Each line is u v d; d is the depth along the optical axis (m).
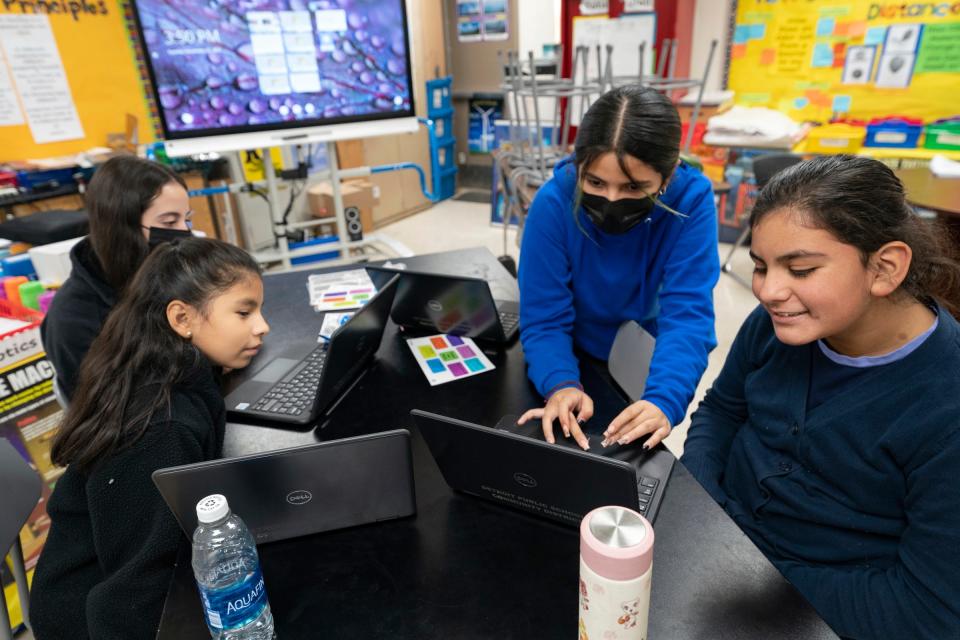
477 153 5.77
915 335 0.79
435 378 1.26
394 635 0.70
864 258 0.72
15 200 2.72
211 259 0.96
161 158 3.27
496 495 0.88
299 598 0.76
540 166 2.21
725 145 3.56
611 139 1.00
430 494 0.94
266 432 1.10
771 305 0.77
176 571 0.81
